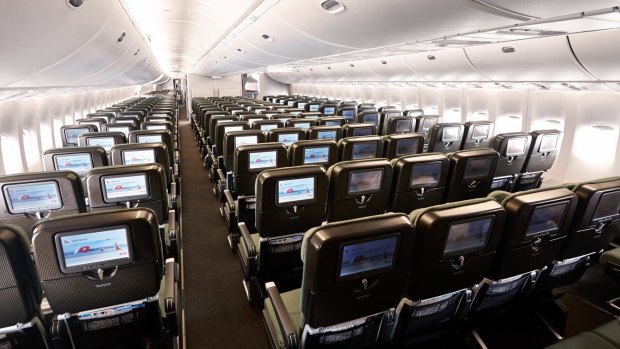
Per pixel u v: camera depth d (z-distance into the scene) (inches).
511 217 72.0
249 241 108.2
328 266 56.4
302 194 98.3
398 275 64.6
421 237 65.4
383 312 70.9
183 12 213.8
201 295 121.9
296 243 107.6
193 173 297.6
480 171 133.3
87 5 105.2
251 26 186.9
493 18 98.9
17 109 216.8
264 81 873.5
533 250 79.5
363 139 163.2
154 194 109.1
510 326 102.9
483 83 247.4
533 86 217.0
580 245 87.6
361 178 108.7
